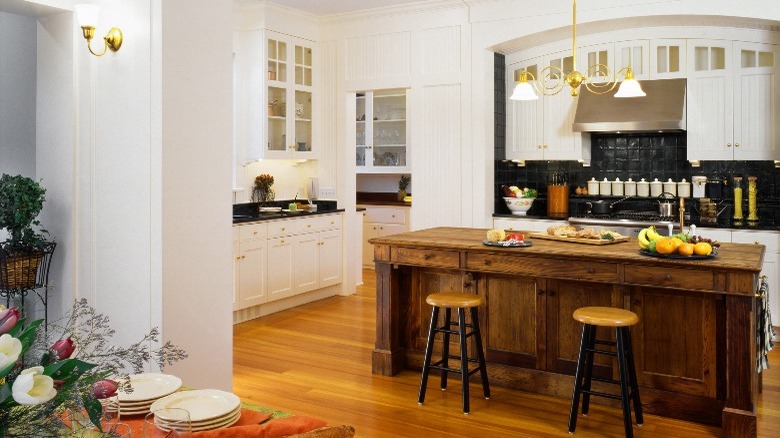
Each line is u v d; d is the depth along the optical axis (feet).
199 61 11.68
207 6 11.76
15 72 13.80
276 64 22.11
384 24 22.77
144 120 11.28
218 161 12.11
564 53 21.95
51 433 3.82
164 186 11.15
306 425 5.89
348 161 23.95
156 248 11.23
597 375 13.23
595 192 22.79
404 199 30.12
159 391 6.62
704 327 12.09
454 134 21.98
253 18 21.63
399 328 15.35
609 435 11.62
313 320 20.30
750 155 19.77
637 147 22.29
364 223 30.25
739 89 19.83
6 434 3.72
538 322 13.71
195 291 11.78
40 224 12.18
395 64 22.72
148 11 11.12
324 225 23.08
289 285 21.56
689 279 11.65
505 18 20.95
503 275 14.05
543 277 13.20
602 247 13.37
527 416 12.52
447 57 21.90
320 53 24.02
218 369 12.25
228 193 12.32
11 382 3.74
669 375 12.46
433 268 14.94
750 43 19.62
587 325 11.69
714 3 18.54
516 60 22.93
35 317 12.85
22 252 11.85
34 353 4.08
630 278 12.23
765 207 20.12
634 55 21.03
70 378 4.08
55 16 12.16
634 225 20.25
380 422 12.17
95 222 12.03
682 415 12.34
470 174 21.80
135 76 11.35
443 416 12.49
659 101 20.33
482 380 13.50
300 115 23.45
